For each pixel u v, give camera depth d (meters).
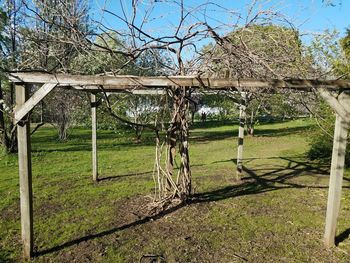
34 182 7.39
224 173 8.38
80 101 13.48
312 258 3.93
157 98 10.22
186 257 3.92
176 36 4.57
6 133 10.87
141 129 14.95
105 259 3.87
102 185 7.13
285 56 4.39
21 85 3.63
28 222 3.85
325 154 9.98
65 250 4.09
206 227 4.80
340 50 7.38
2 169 8.80
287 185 7.18
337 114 3.98
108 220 5.05
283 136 16.50
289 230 4.72
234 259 3.89
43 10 4.23
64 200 6.04
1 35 7.25
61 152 11.70
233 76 4.67
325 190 6.79
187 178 5.79
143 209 5.49
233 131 20.17
